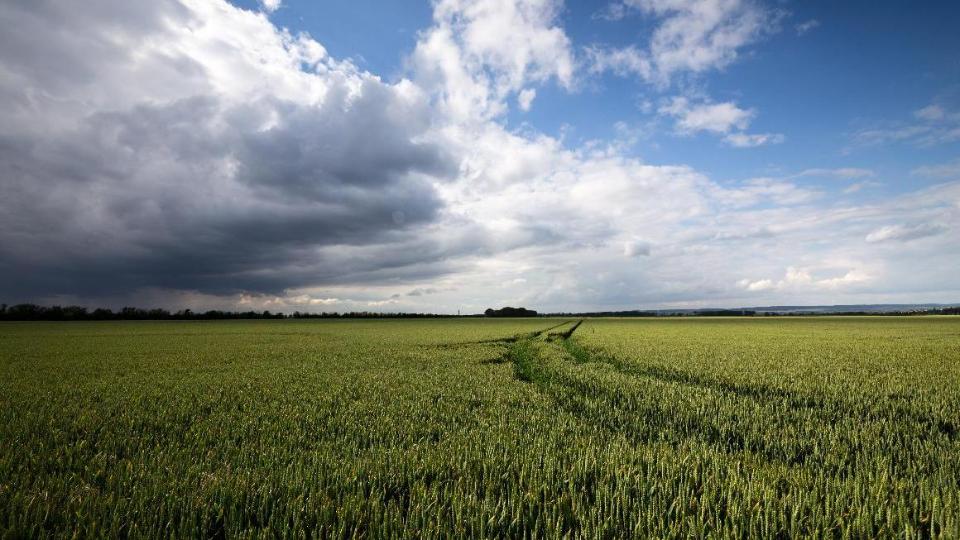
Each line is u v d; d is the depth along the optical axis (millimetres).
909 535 3367
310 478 4539
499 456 5242
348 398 9633
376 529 3529
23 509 3773
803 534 3535
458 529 3494
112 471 4871
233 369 15352
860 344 25703
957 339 30281
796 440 6047
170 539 3408
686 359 17578
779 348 22953
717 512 3705
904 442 6109
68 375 13914
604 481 4465
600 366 15539
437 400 9656
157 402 9336
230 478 4500
